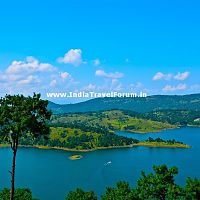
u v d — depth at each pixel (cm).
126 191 8106
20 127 5512
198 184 6644
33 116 5706
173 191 6644
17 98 5766
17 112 5631
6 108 5647
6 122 5703
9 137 5800
